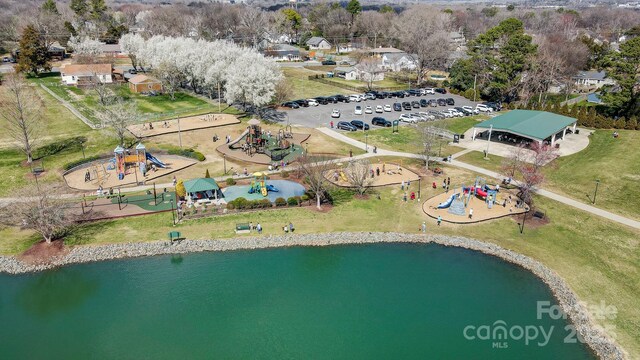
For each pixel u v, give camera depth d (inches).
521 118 3767.2
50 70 6058.1
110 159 3208.7
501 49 4963.1
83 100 4658.0
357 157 3336.6
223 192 2785.4
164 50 5132.9
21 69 5679.1
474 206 2645.2
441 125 3432.6
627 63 3988.7
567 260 2171.5
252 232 2385.6
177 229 2396.7
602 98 4146.2
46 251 2208.4
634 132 3833.7
